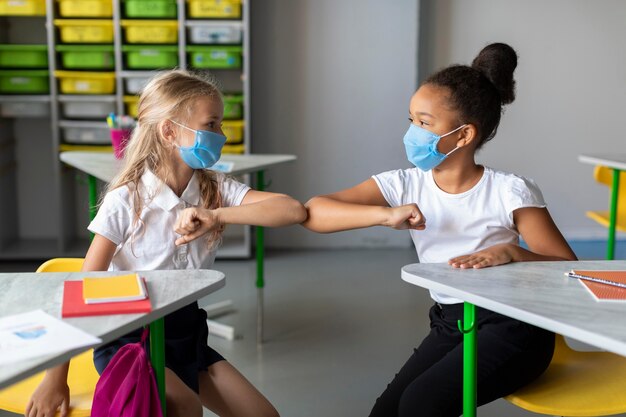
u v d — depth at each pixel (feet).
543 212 6.13
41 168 15.72
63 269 6.36
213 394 5.78
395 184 6.44
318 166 15.79
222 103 6.14
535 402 5.49
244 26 14.12
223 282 4.99
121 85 14.17
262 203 6.07
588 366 6.07
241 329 11.27
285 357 10.26
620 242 16.78
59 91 14.32
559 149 16.53
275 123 15.60
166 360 5.67
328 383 9.43
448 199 6.22
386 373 9.75
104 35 14.06
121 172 6.10
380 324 11.53
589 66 16.24
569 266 5.46
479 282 4.99
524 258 5.65
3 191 14.94
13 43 15.06
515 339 5.60
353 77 15.47
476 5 15.80
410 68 15.47
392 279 13.88
